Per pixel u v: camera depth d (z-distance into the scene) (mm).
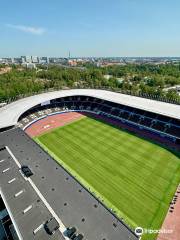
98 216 31688
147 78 180000
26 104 79250
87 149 59969
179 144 62312
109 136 68375
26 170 41062
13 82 140500
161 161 53500
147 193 42219
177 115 66312
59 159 54906
